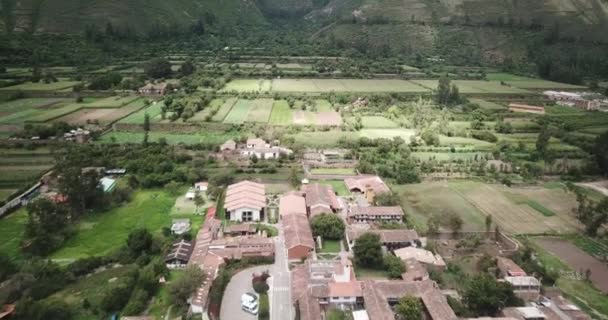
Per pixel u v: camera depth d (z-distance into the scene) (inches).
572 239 5246.1
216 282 4156.0
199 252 4623.5
